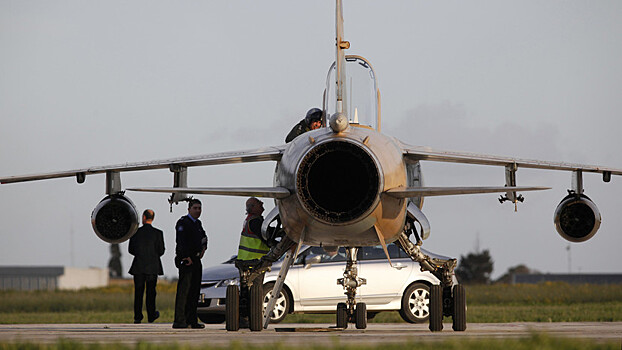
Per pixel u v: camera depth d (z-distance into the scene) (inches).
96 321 2485.2
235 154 1438.2
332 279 2219.5
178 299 1820.9
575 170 1492.4
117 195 1526.8
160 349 868.0
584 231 1513.3
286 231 1395.2
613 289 4884.4
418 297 2229.3
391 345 890.1
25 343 956.0
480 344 871.1
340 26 1422.2
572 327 1720.0
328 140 1284.4
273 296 1539.1
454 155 1406.3
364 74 1557.6
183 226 1831.9
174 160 1448.1
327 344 935.0
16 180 1453.0
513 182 1461.6
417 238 1469.0
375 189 1275.8
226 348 857.5
